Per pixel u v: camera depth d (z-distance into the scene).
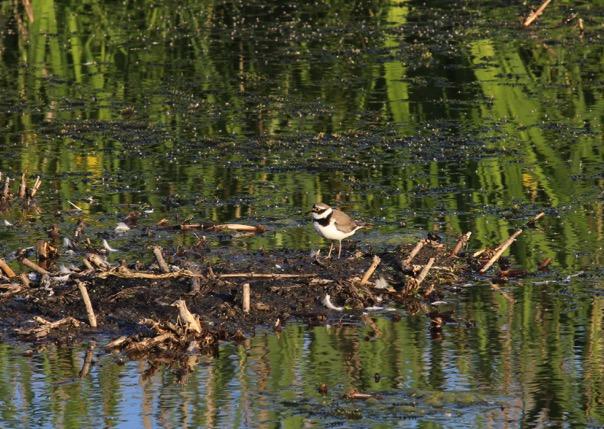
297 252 14.62
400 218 16.05
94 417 10.53
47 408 10.73
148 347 12.12
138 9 27.78
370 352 11.94
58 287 13.39
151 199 16.94
